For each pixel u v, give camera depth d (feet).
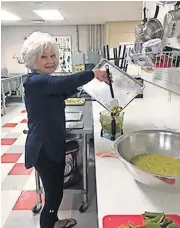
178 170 3.14
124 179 3.13
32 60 4.35
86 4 16.15
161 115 6.12
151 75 6.54
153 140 3.96
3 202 6.65
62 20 23.99
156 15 6.08
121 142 3.68
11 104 20.29
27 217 6.04
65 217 6.01
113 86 5.15
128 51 8.61
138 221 2.29
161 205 2.59
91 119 6.27
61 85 3.89
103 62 5.02
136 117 6.41
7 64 29.07
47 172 4.63
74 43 28.50
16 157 9.59
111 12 19.24
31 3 15.72
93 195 6.79
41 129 4.37
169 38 4.80
